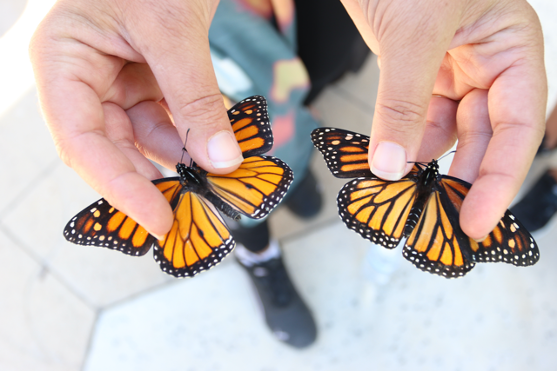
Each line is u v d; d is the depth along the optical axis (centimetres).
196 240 30
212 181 31
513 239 29
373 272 45
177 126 30
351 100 56
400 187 30
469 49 31
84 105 30
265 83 38
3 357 45
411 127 29
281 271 45
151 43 30
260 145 30
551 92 54
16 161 53
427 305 46
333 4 40
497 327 45
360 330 46
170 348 46
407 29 29
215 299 48
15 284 48
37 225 50
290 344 45
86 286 48
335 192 51
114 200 29
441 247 30
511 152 30
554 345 44
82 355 45
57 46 30
